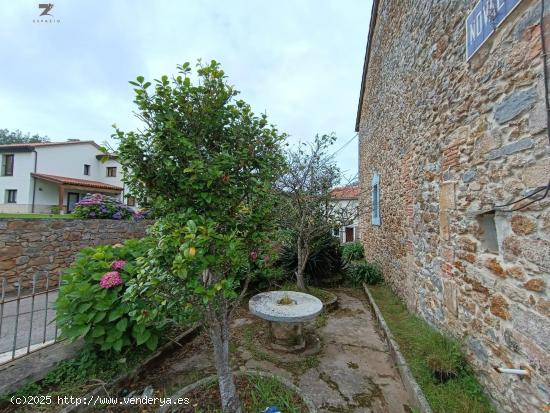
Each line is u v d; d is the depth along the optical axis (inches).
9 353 100.7
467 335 97.2
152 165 68.5
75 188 701.3
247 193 77.4
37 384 87.4
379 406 87.4
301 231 204.7
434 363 94.8
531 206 65.2
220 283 61.9
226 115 74.2
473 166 92.2
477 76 89.1
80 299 94.7
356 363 114.0
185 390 83.5
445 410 78.5
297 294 149.9
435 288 125.5
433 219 128.0
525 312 67.1
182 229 58.6
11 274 185.3
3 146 700.0
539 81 61.8
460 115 101.0
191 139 69.9
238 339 134.6
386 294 207.0
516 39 69.4
